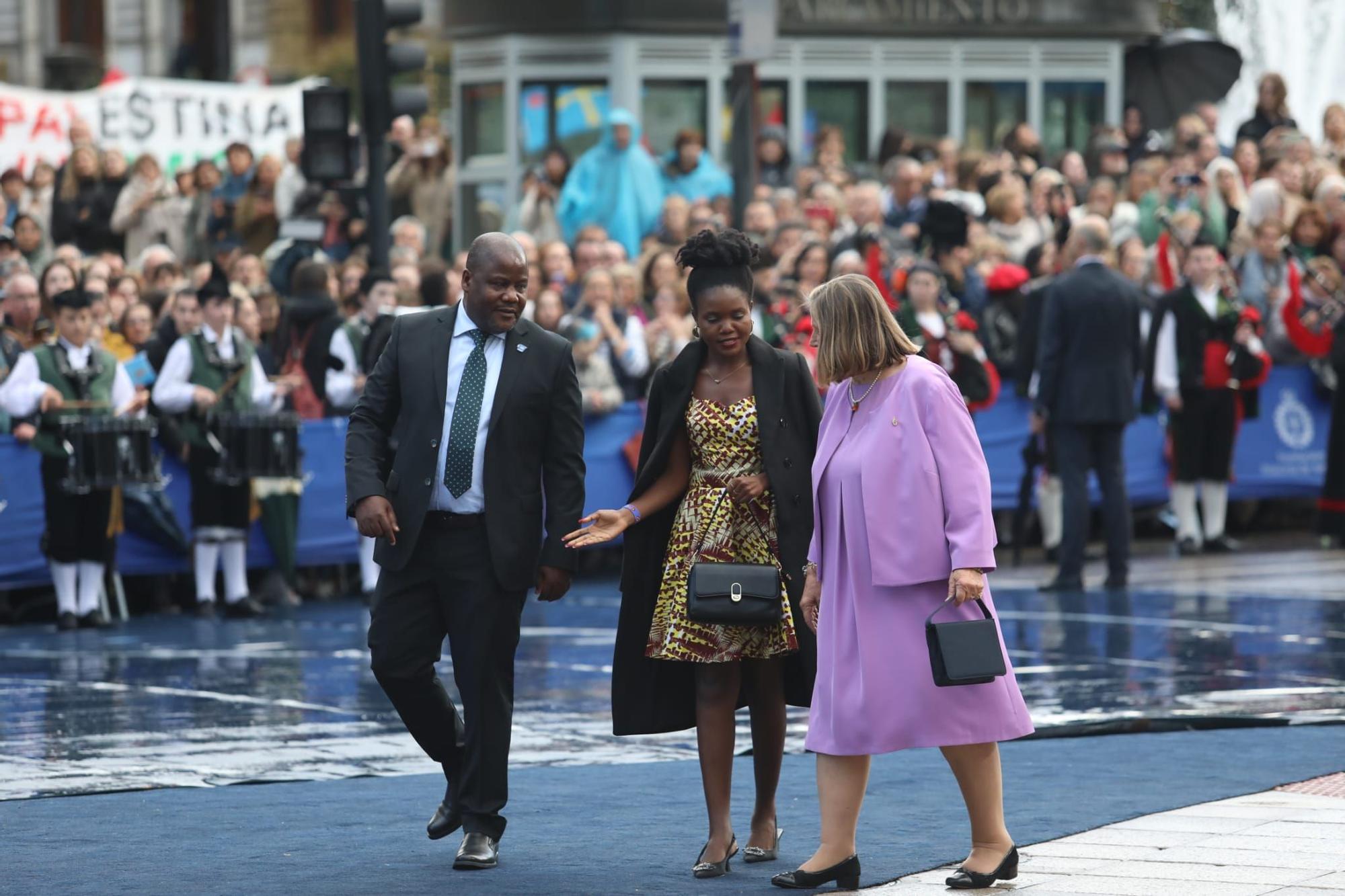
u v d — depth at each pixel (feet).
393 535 81.46
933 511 75.51
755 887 75.82
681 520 82.07
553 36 243.81
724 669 80.53
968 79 258.78
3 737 107.96
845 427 77.61
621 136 223.71
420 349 82.79
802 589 80.38
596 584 179.93
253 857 79.92
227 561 163.63
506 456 81.87
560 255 189.37
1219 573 178.81
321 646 144.05
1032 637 140.36
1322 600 159.33
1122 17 263.70
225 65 419.33
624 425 183.42
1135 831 82.84
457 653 81.41
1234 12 317.83
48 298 166.40
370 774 98.12
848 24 253.03
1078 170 232.32
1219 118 293.02
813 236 186.50
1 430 159.53
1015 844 80.74
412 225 202.59
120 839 83.20
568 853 81.20
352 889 74.74
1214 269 189.67
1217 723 109.09
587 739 107.24
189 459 161.99
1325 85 315.17
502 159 248.11
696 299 81.25
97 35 458.91
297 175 224.94
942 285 181.27
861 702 75.36
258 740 106.93
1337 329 195.93
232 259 192.13
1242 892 72.02
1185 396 192.24
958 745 74.74
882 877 76.43
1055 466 183.52
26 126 250.98
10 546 157.79
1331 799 89.51
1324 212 203.21
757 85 177.99
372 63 170.19
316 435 171.94
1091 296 163.63
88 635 152.46
